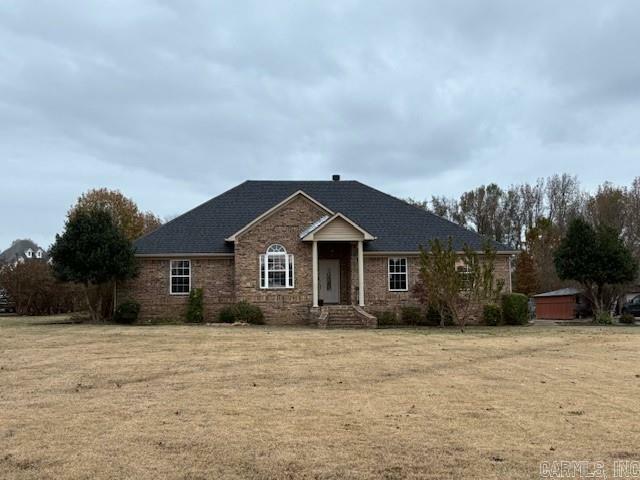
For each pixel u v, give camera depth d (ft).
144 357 54.24
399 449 25.49
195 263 108.58
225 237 111.65
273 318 105.40
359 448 25.62
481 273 94.99
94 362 50.85
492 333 83.10
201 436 27.43
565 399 35.09
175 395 36.50
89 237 99.55
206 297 108.17
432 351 58.85
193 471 22.95
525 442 26.48
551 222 219.82
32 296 154.20
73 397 36.01
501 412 31.86
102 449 25.62
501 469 23.08
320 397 35.78
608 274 115.24
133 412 32.04
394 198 124.06
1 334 78.23
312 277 106.32
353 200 122.01
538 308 157.07
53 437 27.37
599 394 36.55
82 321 108.78
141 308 106.83
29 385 40.04
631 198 187.01
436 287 91.30
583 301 143.43
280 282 106.42
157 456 24.68
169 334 78.18
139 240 110.01
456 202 247.91
